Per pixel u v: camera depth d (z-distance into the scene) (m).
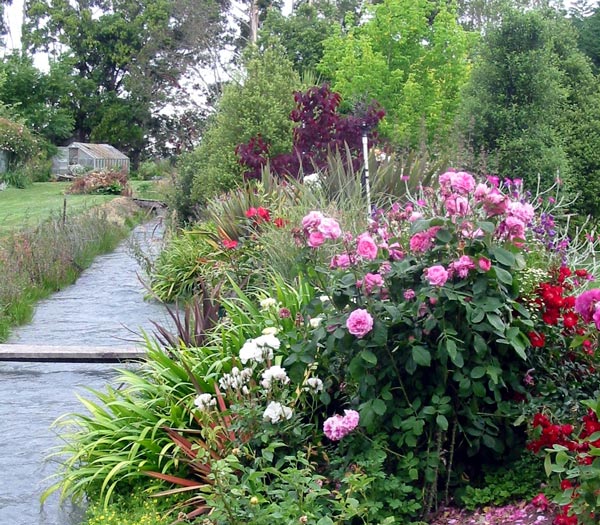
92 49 59.91
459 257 3.82
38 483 4.96
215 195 15.06
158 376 5.06
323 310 4.30
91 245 17.69
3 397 6.91
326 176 9.90
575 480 3.67
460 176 3.91
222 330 5.15
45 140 46.84
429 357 3.70
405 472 3.91
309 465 3.75
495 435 3.97
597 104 16.08
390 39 21.64
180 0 52.47
